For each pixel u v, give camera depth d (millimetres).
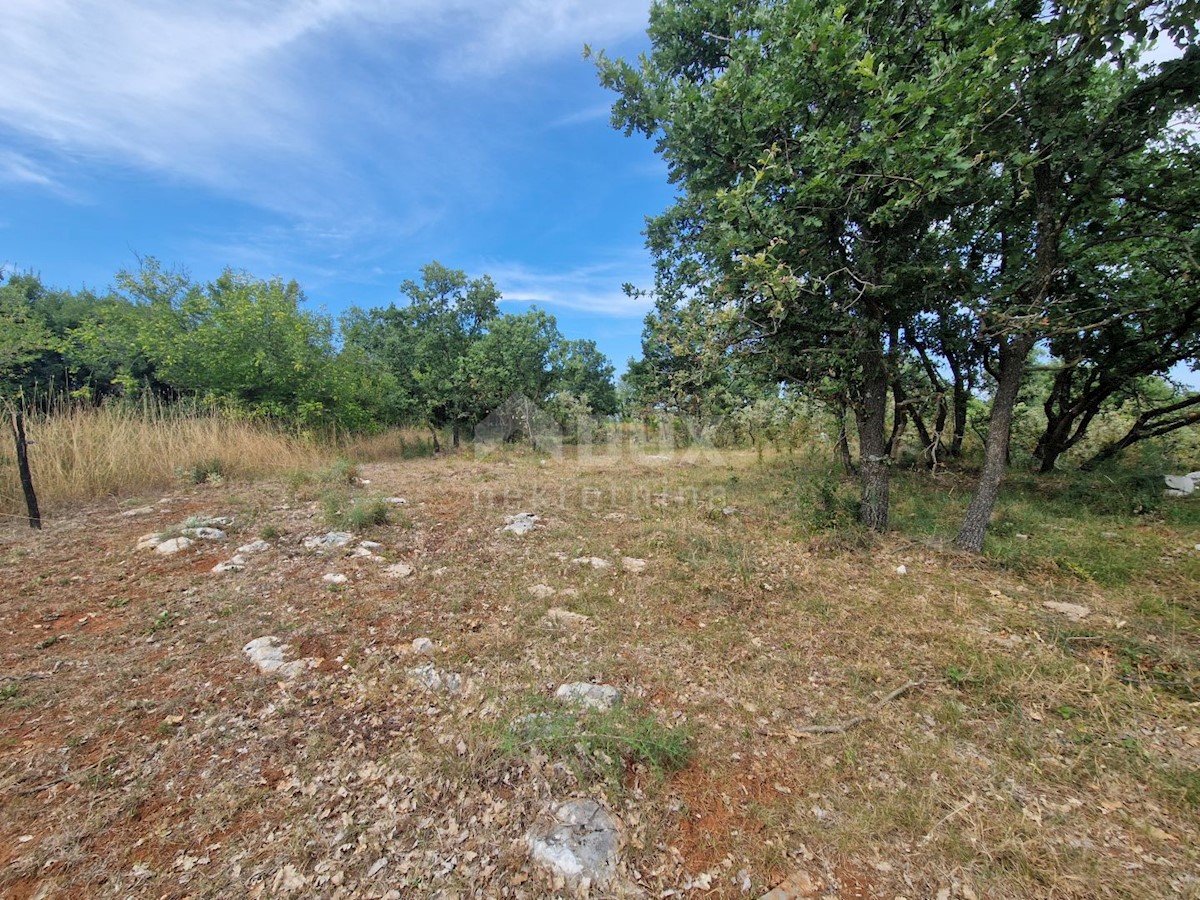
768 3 4910
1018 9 3537
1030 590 3793
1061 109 3773
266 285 11328
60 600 3381
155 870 1558
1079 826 1758
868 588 3871
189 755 2043
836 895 1529
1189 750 2102
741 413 10953
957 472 8492
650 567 4250
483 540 4918
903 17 4281
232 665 2688
